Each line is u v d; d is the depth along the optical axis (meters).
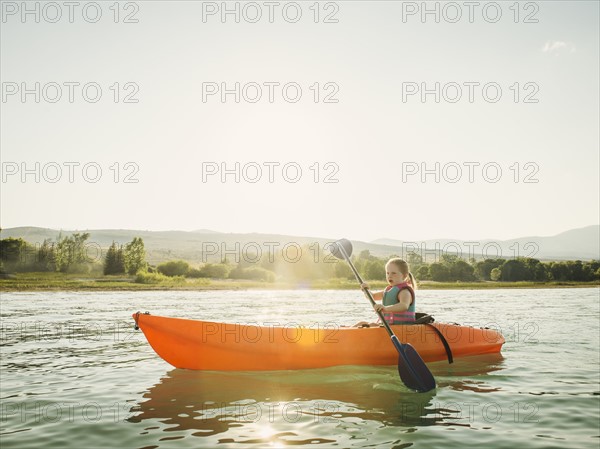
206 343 5.14
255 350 5.18
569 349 6.77
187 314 11.99
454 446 3.11
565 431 3.40
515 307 15.20
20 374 5.21
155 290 27.27
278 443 3.14
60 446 3.11
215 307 14.49
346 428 3.43
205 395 4.30
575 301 19.02
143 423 3.55
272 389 4.50
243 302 17.09
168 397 4.23
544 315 12.13
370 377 4.97
